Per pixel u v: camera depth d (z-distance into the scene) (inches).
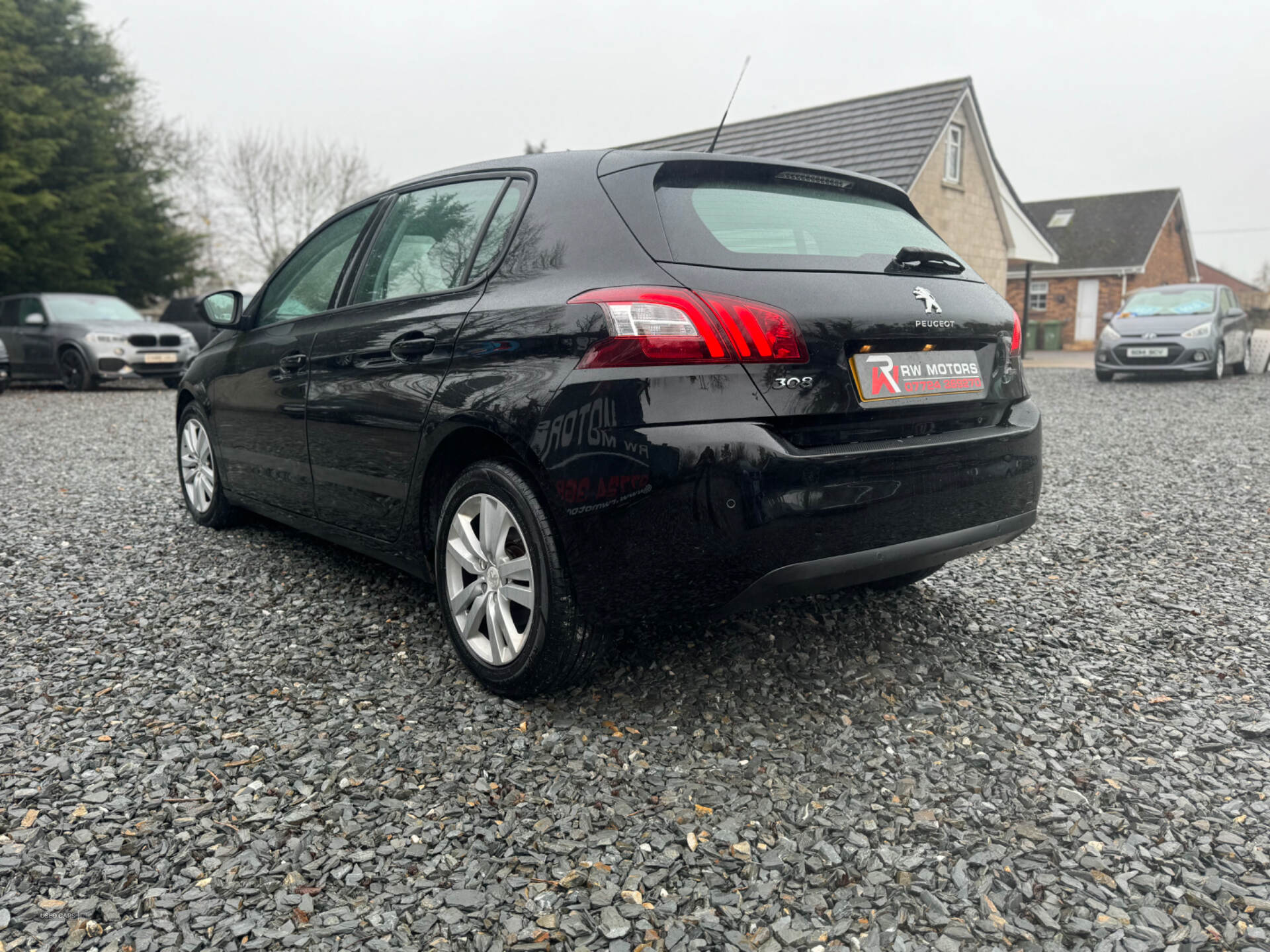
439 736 102.8
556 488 98.1
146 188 1106.7
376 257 139.6
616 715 107.5
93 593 153.6
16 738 103.1
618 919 73.6
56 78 997.8
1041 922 73.0
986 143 810.8
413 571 130.9
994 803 89.7
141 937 71.4
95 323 606.9
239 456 173.5
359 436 131.3
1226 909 74.2
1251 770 95.8
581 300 98.8
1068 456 298.2
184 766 97.0
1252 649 128.2
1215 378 594.9
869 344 104.3
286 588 155.1
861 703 110.8
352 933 72.0
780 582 98.9
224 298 172.2
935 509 107.7
